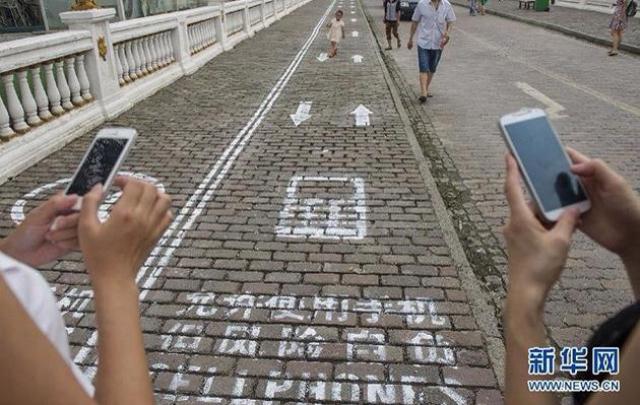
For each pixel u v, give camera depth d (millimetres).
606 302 3799
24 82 6621
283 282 4059
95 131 7926
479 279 4148
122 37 9234
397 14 16828
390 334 3455
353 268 4238
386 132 7938
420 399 2938
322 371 3146
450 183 6133
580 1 28500
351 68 13703
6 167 6074
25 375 791
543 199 1314
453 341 3381
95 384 1082
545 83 11430
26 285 977
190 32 13555
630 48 15336
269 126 8312
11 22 11312
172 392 3006
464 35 20109
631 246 1390
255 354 3293
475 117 8938
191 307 3756
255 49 17141
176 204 5469
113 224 1179
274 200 5551
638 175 6207
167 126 8305
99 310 1129
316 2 44250
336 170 6387
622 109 9172
